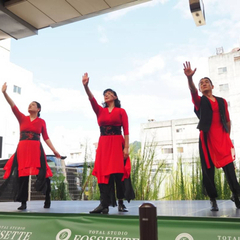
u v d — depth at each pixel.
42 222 2.58
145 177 5.07
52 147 4.07
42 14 5.00
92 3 4.69
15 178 3.74
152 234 1.56
